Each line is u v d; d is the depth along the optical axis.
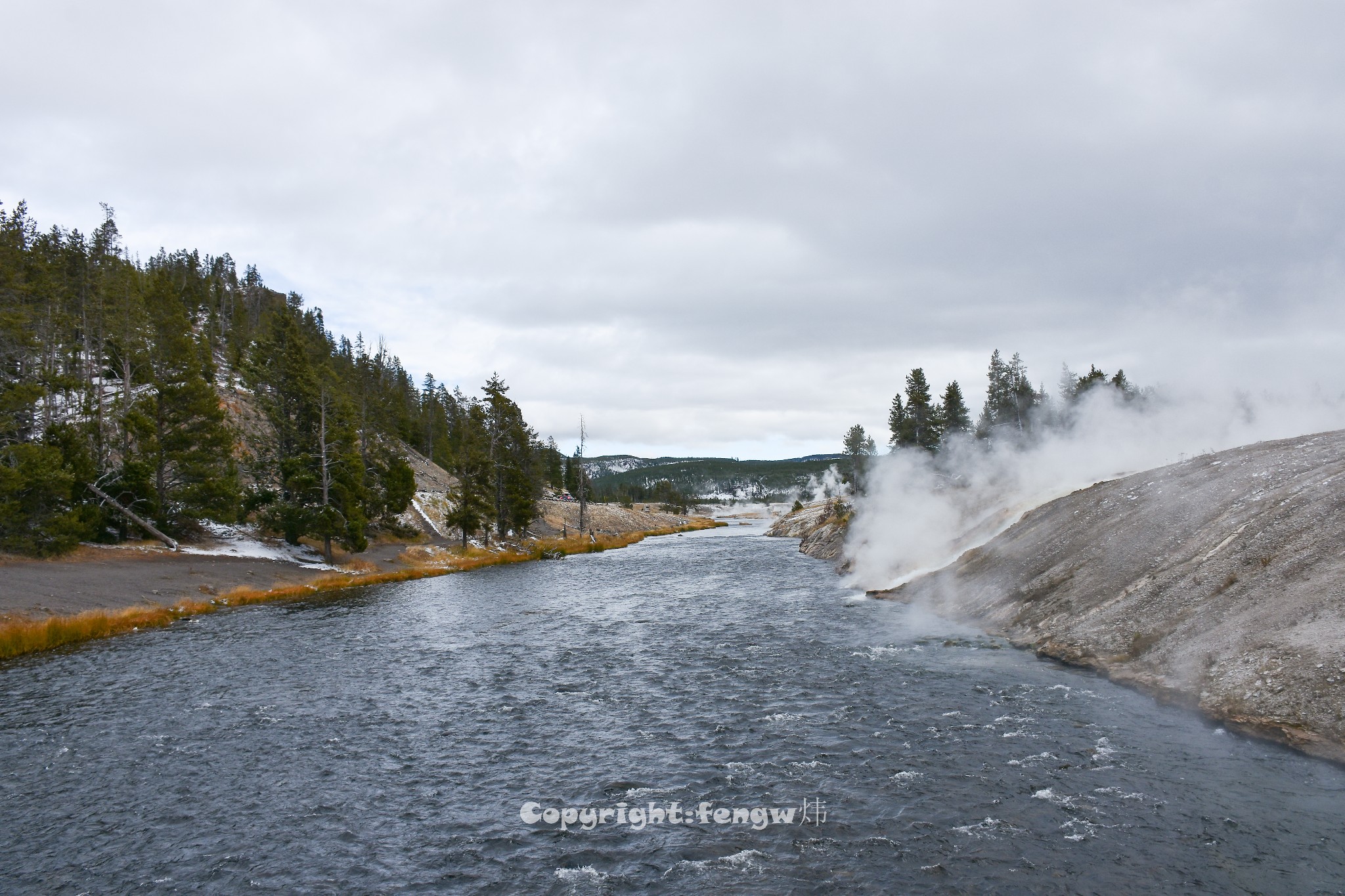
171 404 45.00
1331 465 17.95
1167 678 14.84
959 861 9.42
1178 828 9.85
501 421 75.12
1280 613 14.09
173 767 13.71
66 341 59.66
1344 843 9.21
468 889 9.40
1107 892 8.55
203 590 35.94
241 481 58.22
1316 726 11.56
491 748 14.44
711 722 15.43
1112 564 20.28
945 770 12.18
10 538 34.34
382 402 78.31
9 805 12.12
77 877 9.87
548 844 10.48
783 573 44.22
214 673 20.83
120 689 19.09
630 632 26.11
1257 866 8.86
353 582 44.06
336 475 51.69
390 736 15.29
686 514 171.62
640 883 9.36
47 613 27.27
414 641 25.50
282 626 28.62
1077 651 17.64
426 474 91.88
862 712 15.34
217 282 121.44
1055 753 12.52
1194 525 19.25
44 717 16.75
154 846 10.70
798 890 8.98
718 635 24.59
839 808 11.10
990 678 17.02
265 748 14.64
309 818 11.53
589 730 15.34
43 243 74.94
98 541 41.00
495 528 74.31
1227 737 12.55
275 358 56.34
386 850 10.46
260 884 9.62
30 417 45.84
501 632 26.97
